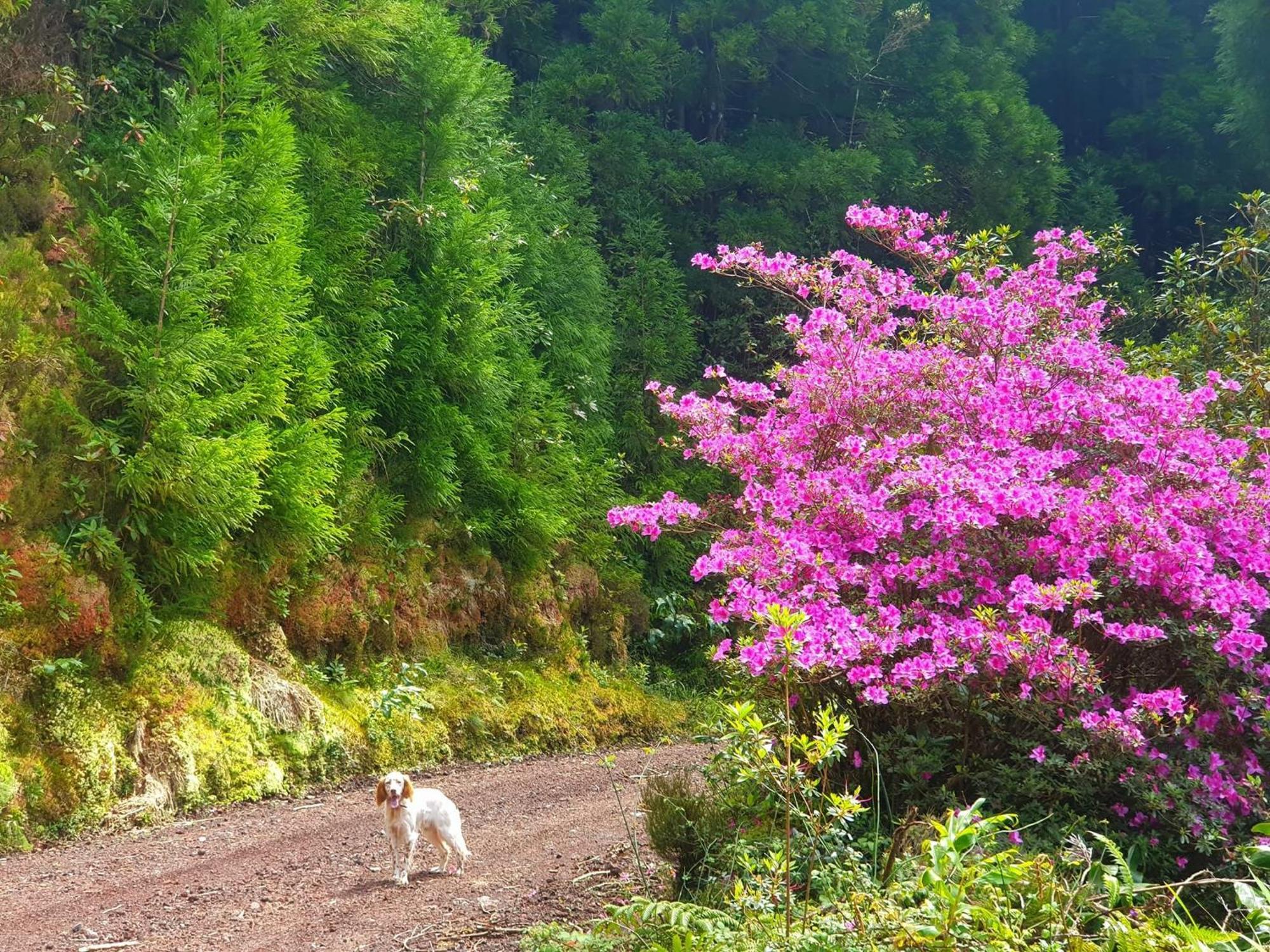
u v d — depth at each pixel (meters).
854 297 8.51
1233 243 11.21
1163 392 7.34
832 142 29.62
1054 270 8.98
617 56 25.97
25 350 10.39
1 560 9.28
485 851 7.84
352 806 10.03
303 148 14.55
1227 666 6.53
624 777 11.79
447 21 17.56
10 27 12.55
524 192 20.52
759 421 8.18
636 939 4.88
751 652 6.06
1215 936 4.39
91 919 6.03
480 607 15.48
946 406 7.59
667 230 25.59
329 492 12.49
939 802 6.38
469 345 15.86
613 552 19.41
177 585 11.01
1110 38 35.91
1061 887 4.73
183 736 9.91
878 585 6.66
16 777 8.50
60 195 11.78
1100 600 6.70
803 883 5.36
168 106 13.66
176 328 10.85
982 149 27.92
